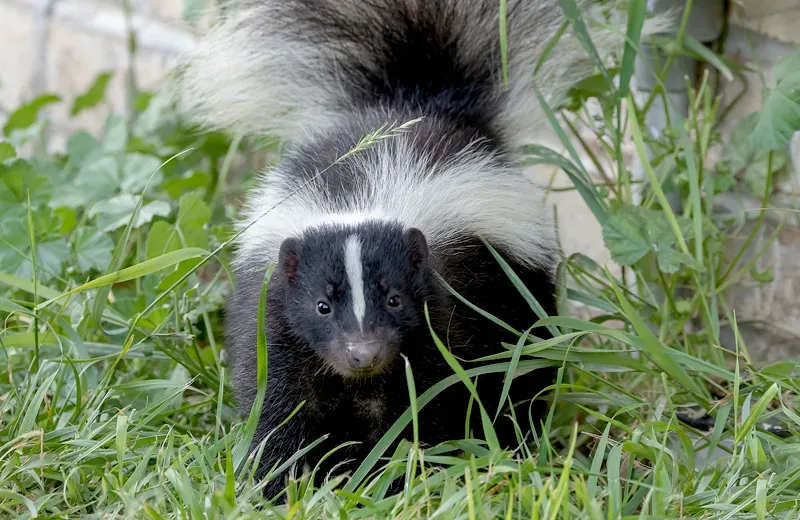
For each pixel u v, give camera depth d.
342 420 7.91
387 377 7.66
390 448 7.89
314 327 7.35
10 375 8.08
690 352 9.51
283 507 6.86
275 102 10.39
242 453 6.98
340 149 8.71
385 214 8.02
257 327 7.29
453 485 6.18
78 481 6.88
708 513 6.34
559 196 11.84
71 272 10.20
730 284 9.91
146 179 11.93
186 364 8.88
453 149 8.73
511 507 5.63
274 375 7.76
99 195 11.91
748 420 6.79
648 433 7.31
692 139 10.34
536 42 9.86
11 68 18.03
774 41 9.80
